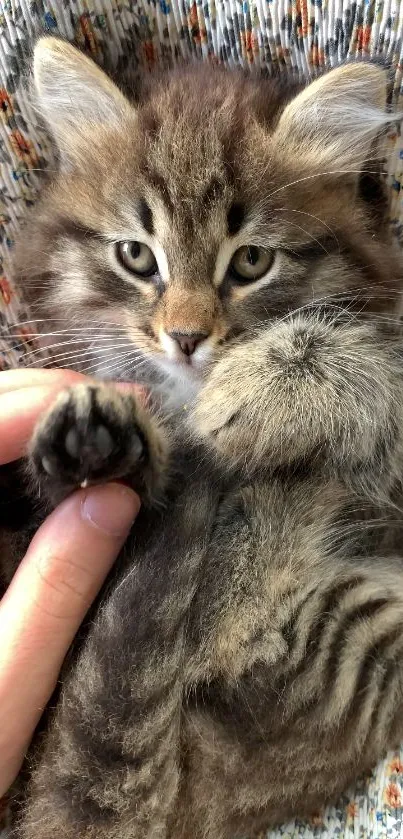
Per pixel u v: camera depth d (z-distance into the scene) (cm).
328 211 17
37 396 15
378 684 15
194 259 16
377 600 15
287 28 17
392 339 17
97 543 14
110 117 18
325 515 16
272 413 16
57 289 19
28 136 18
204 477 16
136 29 18
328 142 17
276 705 14
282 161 17
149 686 14
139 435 14
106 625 14
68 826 14
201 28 17
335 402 16
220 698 14
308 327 17
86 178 18
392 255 18
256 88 17
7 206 19
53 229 19
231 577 15
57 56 17
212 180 16
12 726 14
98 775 14
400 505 17
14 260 20
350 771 15
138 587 14
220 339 16
